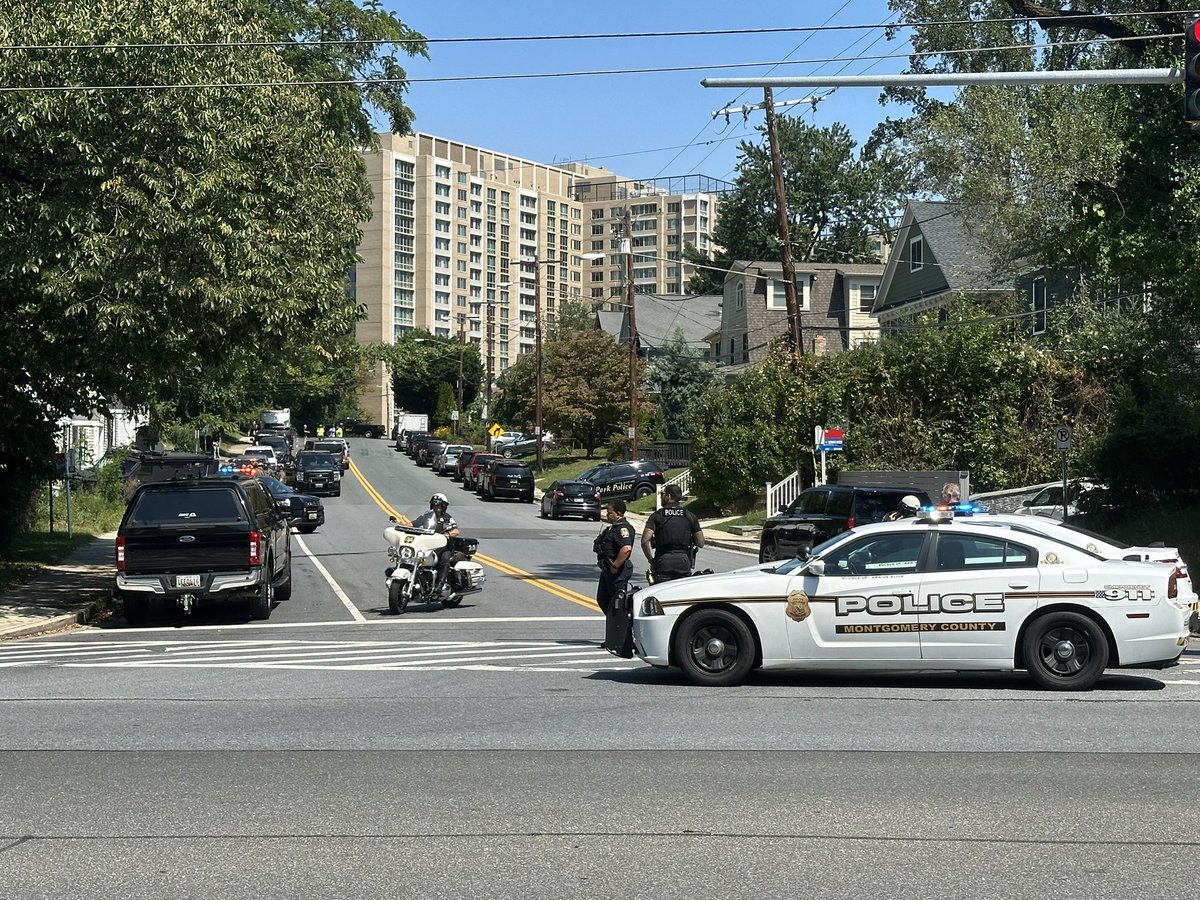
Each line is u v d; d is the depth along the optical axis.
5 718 10.95
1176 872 6.39
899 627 12.17
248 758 9.26
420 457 86.69
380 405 168.00
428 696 12.09
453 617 20.14
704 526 42.38
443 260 187.50
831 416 39.41
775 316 73.69
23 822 7.44
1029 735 10.00
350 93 37.22
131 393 25.88
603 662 14.55
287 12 36.88
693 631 12.59
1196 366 25.88
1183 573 12.23
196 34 19.89
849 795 8.03
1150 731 10.16
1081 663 12.07
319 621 19.83
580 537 40.28
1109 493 27.94
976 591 12.10
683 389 69.50
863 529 12.50
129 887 6.18
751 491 44.16
